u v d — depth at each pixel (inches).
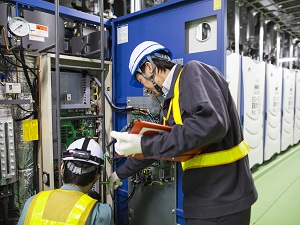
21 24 57.2
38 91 67.0
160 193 70.7
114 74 81.4
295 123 213.2
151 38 70.5
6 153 59.7
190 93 38.8
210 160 42.6
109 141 81.4
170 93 44.3
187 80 40.3
